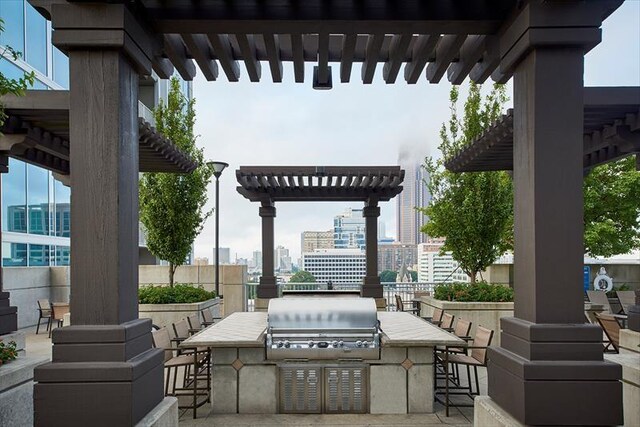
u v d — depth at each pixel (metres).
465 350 5.79
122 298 2.93
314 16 3.06
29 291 11.52
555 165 2.87
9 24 12.23
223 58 3.69
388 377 5.25
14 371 3.78
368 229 11.99
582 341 2.79
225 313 13.11
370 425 4.86
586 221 12.31
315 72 4.21
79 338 2.79
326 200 12.34
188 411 5.32
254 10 3.07
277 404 5.25
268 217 12.09
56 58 14.59
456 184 10.05
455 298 9.00
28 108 5.16
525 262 3.00
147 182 10.54
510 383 2.92
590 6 2.80
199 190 10.83
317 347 5.15
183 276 13.12
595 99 5.10
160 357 3.20
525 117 3.01
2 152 5.92
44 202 14.38
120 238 2.91
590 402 2.72
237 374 5.27
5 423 3.65
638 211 12.20
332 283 12.84
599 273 12.15
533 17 2.82
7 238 12.48
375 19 3.07
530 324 2.85
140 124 5.64
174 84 11.21
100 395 2.73
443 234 10.75
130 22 2.91
